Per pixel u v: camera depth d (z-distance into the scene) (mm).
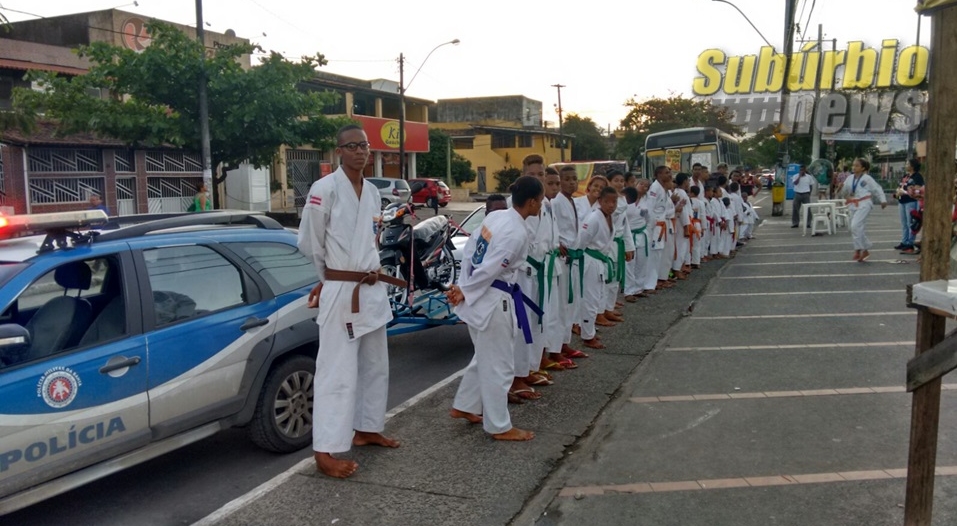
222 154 19641
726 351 7352
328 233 4445
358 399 4902
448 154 51000
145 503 4562
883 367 6609
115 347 4293
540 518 3984
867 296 10094
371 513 4047
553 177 6691
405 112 48594
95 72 17734
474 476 4484
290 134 19031
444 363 7711
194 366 4613
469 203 44250
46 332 4168
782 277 12078
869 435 4996
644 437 5090
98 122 17500
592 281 7520
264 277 5227
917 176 14039
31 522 4332
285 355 5273
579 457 4773
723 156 26578
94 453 4133
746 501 4102
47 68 24562
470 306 4965
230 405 4824
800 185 20969
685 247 12414
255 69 18734
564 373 6707
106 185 24359
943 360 3049
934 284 3111
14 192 21594
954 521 3803
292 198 36062
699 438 5043
